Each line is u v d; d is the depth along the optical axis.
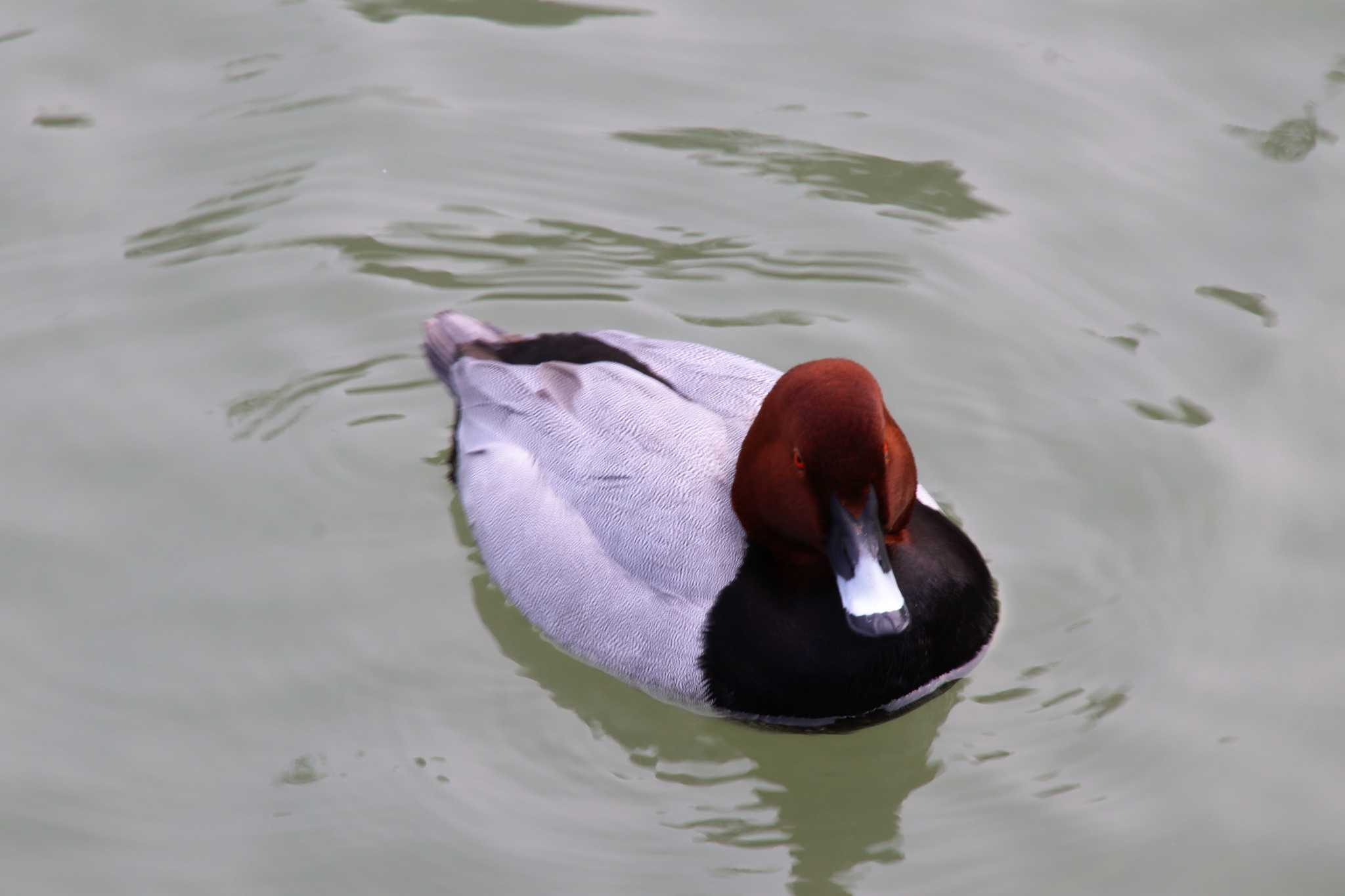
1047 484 12.11
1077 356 13.02
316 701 10.57
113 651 10.87
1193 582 11.27
